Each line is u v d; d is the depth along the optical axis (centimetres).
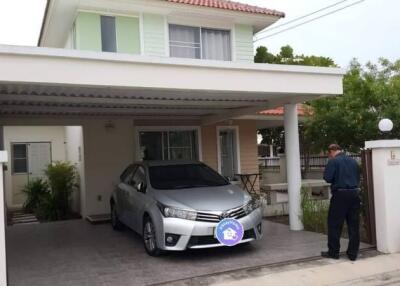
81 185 1281
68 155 1596
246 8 1353
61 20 1286
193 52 1341
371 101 1119
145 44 1266
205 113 1223
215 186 817
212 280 609
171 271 654
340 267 657
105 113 1109
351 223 689
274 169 1934
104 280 623
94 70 640
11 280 638
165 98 885
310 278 611
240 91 758
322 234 884
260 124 1598
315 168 1770
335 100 1170
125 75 661
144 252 782
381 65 1251
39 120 1130
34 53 597
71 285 607
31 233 1012
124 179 973
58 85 638
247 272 640
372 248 754
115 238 922
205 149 1384
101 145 1222
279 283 593
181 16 1302
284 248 771
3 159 493
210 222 687
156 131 1320
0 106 911
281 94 866
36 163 1652
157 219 715
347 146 1188
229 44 1395
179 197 731
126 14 1252
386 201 728
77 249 828
